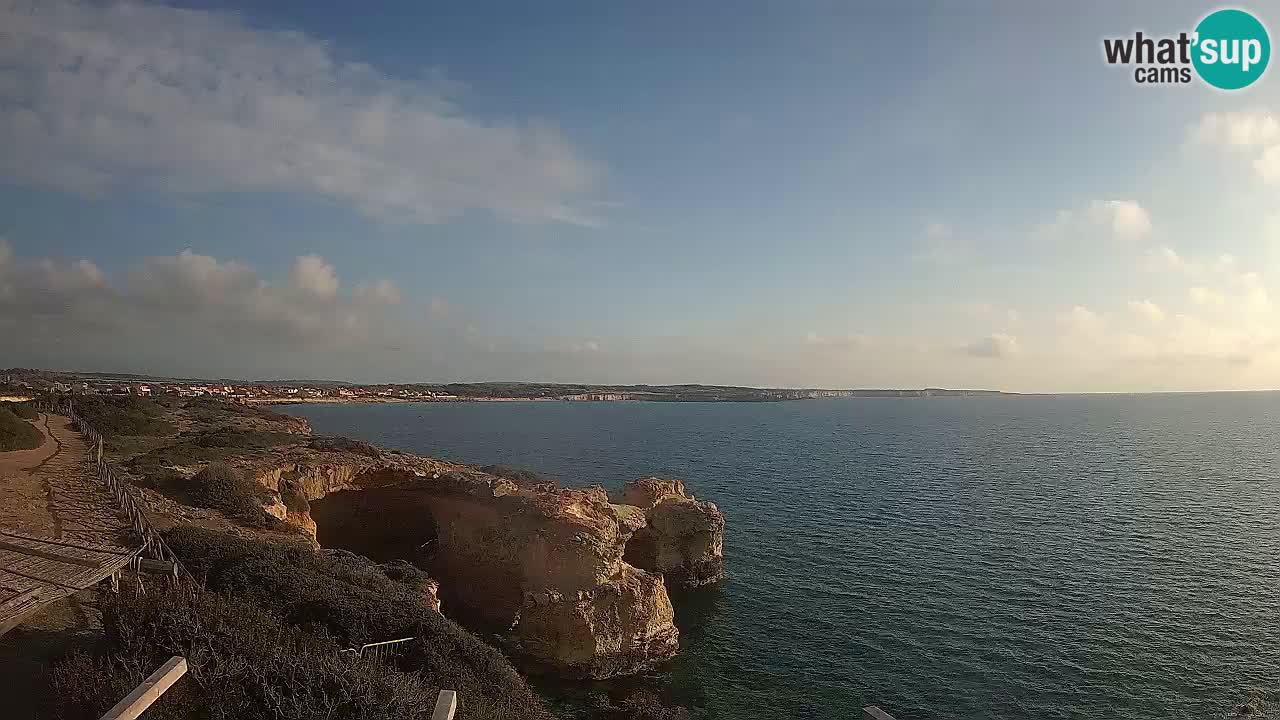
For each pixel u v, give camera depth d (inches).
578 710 1086.4
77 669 458.0
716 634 1363.2
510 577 1407.5
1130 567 1717.5
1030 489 2908.5
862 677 1167.6
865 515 2364.7
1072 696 1085.8
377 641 725.9
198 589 655.1
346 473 1792.6
